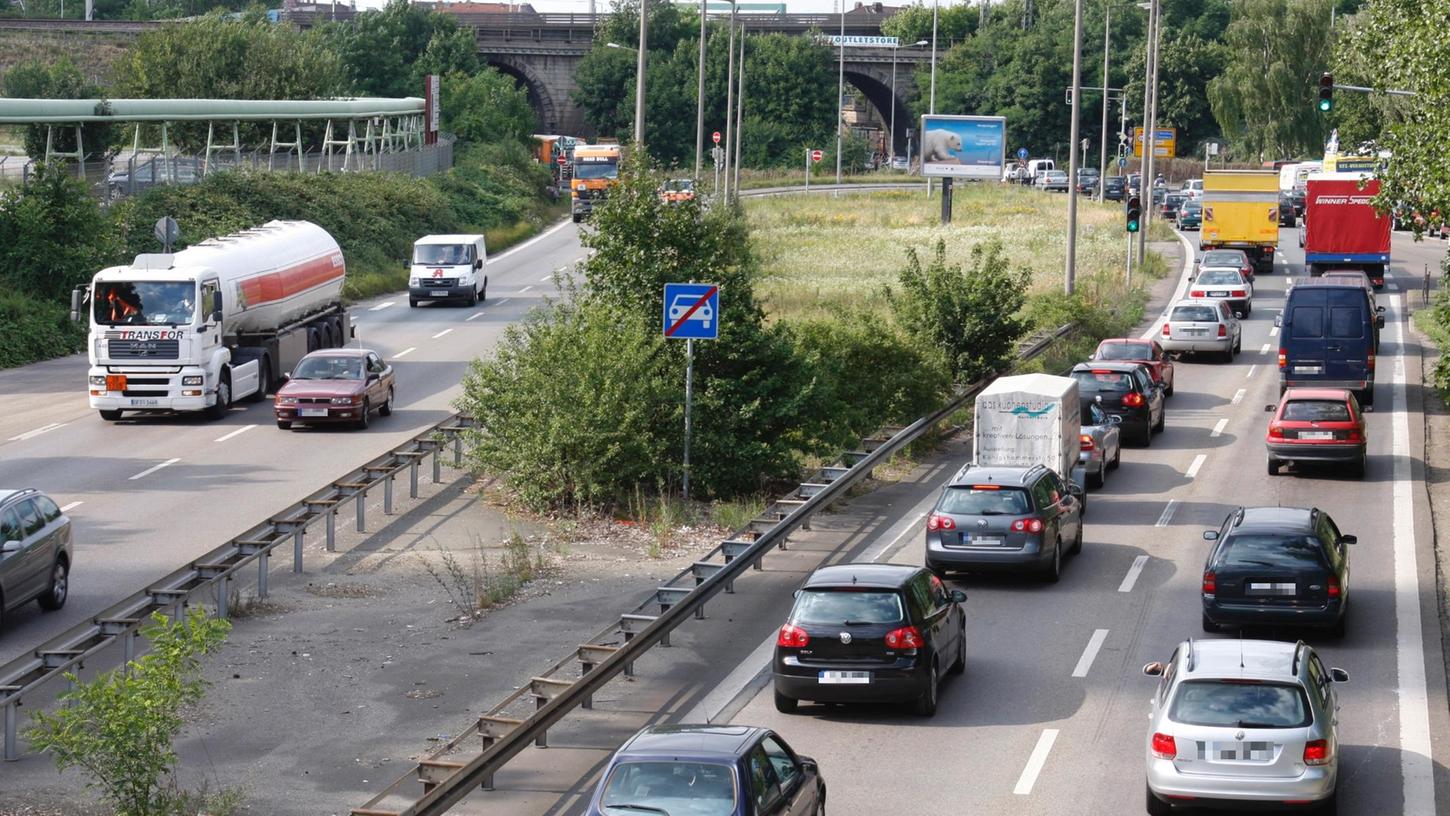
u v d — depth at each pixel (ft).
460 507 91.76
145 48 289.94
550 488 90.79
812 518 90.27
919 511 92.07
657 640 61.31
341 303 153.07
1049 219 301.63
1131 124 494.59
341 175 256.32
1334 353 126.62
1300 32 373.81
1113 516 92.17
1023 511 74.33
